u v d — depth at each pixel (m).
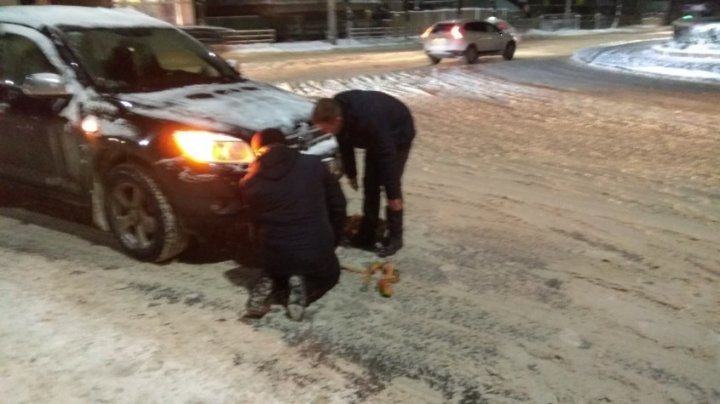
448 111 10.55
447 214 5.43
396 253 4.56
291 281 3.49
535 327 3.59
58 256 4.39
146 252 4.21
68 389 2.95
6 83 4.73
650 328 3.61
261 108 4.44
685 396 3.02
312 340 3.42
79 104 4.33
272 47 28.72
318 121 3.82
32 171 4.71
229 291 3.95
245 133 3.99
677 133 8.91
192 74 5.10
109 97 4.29
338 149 4.49
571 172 6.80
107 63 4.68
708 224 5.25
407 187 6.21
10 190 5.01
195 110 4.21
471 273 4.26
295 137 4.23
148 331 3.46
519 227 5.14
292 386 3.02
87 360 3.18
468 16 42.25
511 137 8.55
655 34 42.31
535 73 16.78
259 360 3.22
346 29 34.75
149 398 2.90
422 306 3.80
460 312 3.74
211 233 4.02
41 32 4.66
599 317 3.72
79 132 4.29
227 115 4.19
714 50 19.41
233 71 5.48
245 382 3.04
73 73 4.45
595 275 4.27
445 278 4.18
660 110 10.86
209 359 3.22
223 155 3.89
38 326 3.48
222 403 2.88
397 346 3.37
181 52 5.32
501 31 21.36
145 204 4.14
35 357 3.20
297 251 3.42
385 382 3.07
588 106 11.21
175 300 3.81
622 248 4.74
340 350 3.33
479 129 9.05
